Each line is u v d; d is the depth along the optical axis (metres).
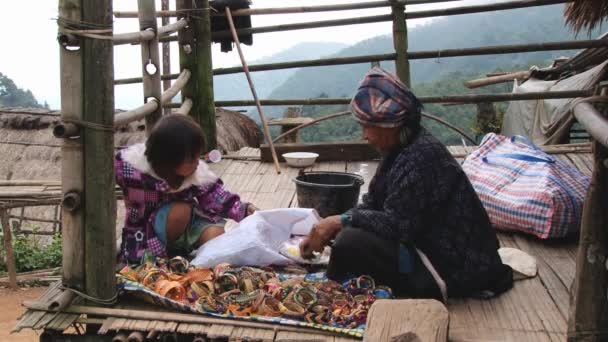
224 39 5.72
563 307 2.57
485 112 11.34
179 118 2.82
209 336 2.32
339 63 5.59
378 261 2.57
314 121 6.19
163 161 2.80
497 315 2.51
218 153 5.05
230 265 2.72
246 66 5.16
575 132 10.07
